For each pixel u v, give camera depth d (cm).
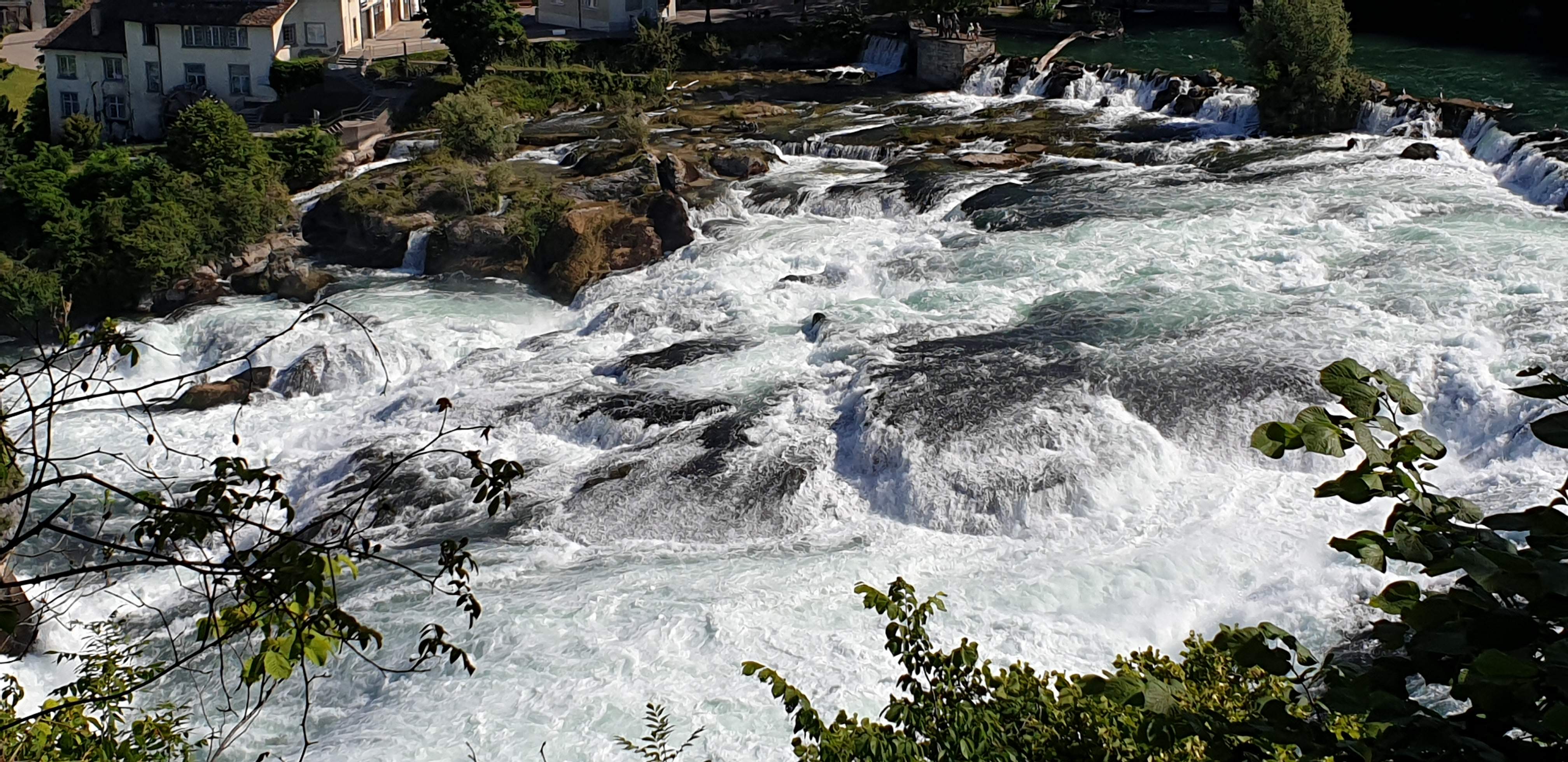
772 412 3719
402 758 2473
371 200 5519
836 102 7394
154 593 3177
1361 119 5772
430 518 3428
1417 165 5194
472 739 2517
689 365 4088
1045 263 4509
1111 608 2881
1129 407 3509
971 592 2952
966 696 1221
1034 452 3347
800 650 2736
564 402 3875
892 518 3306
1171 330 3903
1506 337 3666
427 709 2612
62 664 2833
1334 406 3416
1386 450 725
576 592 2992
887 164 6022
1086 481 3241
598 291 4844
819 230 5166
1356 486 720
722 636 2783
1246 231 4631
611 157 6081
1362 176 5116
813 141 6344
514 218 5244
